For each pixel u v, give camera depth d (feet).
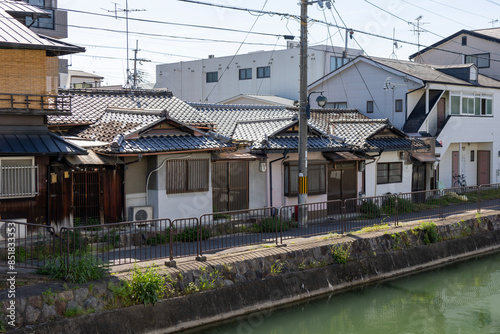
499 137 100.32
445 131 86.79
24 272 32.27
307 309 41.09
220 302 36.55
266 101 106.93
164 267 36.55
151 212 50.39
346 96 92.84
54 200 45.68
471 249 60.29
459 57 113.19
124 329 31.30
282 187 61.57
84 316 30.14
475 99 94.12
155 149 48.26
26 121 43.45
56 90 49.01
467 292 47.01
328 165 65.57
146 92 71.82
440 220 60.75
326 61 128.16
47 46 42.42
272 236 49.55
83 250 38.88
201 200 53.36
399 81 84.84
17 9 47.34
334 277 44.60
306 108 53.47
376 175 72.90
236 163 58.03
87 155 45.62
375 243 49.73
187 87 152.87
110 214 49.73
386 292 45.98
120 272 34.78
